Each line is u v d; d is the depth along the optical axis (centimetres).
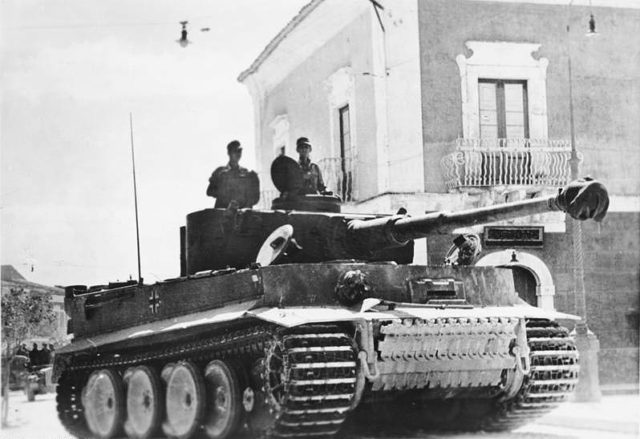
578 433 1292
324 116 2130
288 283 1111
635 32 2042
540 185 1936
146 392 1332
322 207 1353
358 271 1128
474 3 1952
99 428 1441
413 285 1170
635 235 2014
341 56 2067
